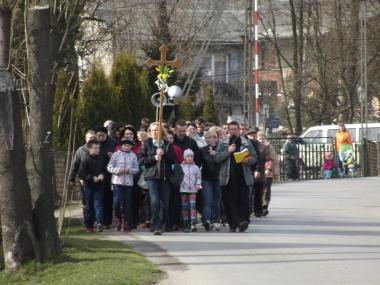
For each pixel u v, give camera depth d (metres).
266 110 123.06
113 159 38.19
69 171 37.16
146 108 59.19
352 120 114.69
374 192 61.44
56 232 28.81
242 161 38.44
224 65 126.62
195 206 38.91
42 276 26.62
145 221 40.44
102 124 53.81
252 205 45.16
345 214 47.06
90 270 27.00
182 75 84.00
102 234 37.16
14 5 26.94
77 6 29.94
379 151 92.12
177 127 39.06
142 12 81.56
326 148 81.56
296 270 28.00
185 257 30.53
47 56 28.23
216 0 97.31
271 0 120.12
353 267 28.64
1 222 28.17
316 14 115.56
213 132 39.53
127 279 25.61
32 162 28.34
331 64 115.69
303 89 118.44
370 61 114.25
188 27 89.75
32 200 28.30
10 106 27.17
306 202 54.00
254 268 28.31
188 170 38.69
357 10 113.19
